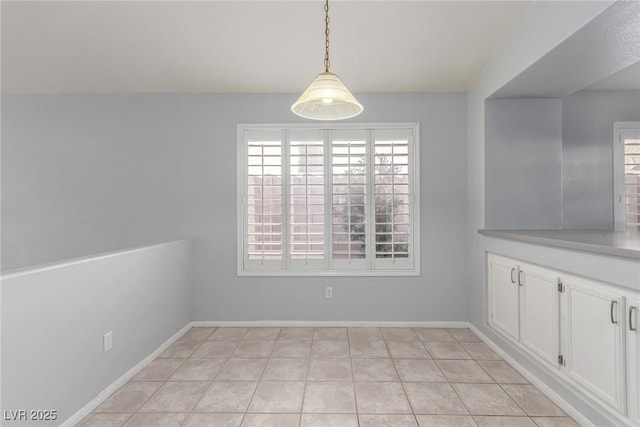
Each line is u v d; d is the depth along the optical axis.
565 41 1.83
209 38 2.53
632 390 1.51
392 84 3.07
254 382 2.20
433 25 2.38
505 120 2.83
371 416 1.83
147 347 2.48
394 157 3.22
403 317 3.23
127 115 3.24
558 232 2.54
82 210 3.23
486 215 2.85
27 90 3.14
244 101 3.24
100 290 1.97
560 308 1.96
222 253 3.26
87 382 1.86
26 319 1.49
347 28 2.43
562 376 1.93
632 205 3.04
